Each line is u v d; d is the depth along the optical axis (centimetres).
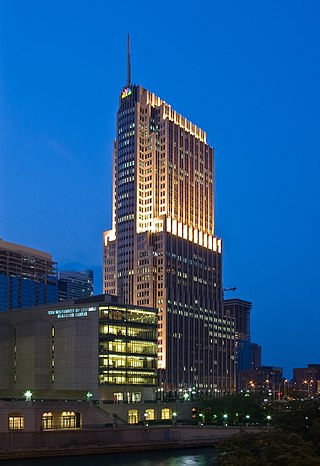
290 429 10081
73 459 16212
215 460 8831
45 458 16325
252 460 7431
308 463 7162
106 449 17550
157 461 15825
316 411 10500
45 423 18700
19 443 16412
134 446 18038
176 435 19025
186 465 15050
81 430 17475
